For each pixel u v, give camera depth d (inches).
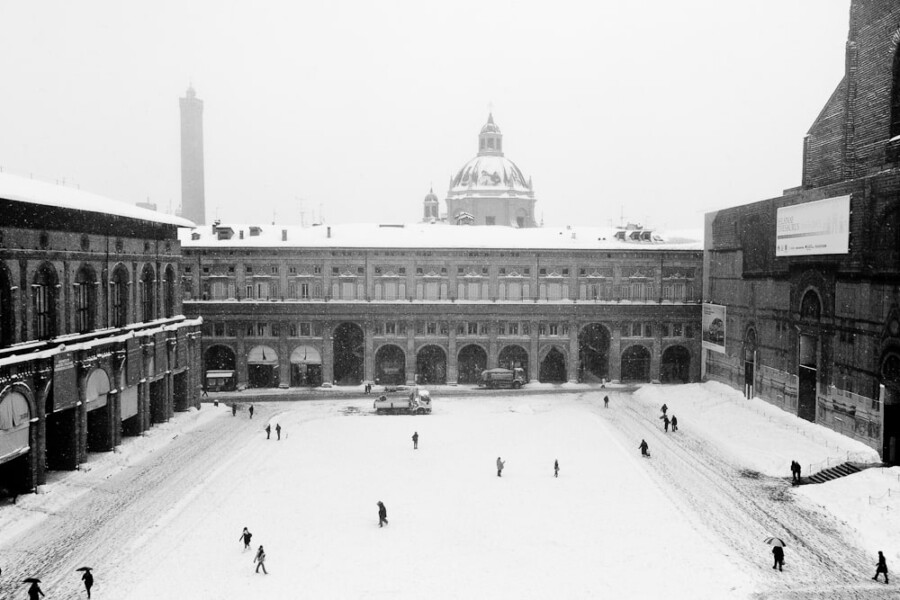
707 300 3513.8
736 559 1579.7
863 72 2413.9
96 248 2378.2
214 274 3636.8
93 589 1439.5
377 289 3678.6
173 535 1724.9
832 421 2450.8
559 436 2691.9
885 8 2300.7
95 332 2362.2
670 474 2212.1
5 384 1879.9
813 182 2723.9
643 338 3757.4
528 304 3681.1
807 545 1659.7
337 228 3969.0
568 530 1748.3
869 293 2255.2
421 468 2274.9
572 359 3737.7
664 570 1521.9
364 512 1875.0
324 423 2920.8
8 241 1925.4
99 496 2017.7
